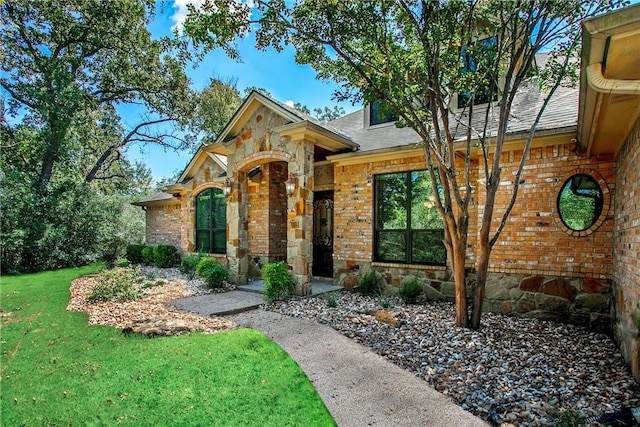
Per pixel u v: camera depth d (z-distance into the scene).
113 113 20.27
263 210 11.29
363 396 3.37
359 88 5.80
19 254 13.66
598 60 2.88
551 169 6.21
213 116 22.16
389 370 3.97
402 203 8.47
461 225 5.45
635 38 2.49
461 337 5.07
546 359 4.35
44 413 3.20
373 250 8.83
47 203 14.31
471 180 7.41
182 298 8.10
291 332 5.40
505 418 3.04
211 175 12.97
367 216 8.93
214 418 3.04
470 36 5.24
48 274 12.53
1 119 15.70
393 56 5.36
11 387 3.70
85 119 16.38
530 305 6.38
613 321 5.22
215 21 4.91
